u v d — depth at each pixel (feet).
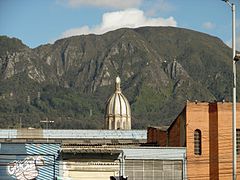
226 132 183.32
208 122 184.24
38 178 180.86
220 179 182.19
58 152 181.27
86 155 181.37
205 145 183.62
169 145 203.21
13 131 319.06
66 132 326.44
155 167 182.19
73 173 181.57
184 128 186.60
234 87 135.23
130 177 181.57
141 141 306.76
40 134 321.52
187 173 182.39
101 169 181.37
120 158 181.47
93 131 327.67
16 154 181.37
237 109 184.14
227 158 182.60
